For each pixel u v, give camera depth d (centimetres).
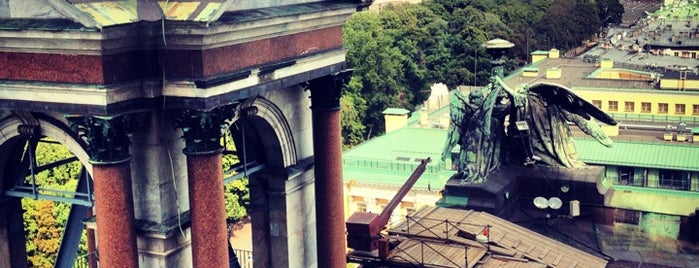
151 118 4675
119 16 4222
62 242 5744
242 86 4728
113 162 4481
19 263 5594
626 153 13875
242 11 4762
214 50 4509
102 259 4584
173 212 4869
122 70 4397
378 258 6456
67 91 4381
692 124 18638
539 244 6694
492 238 6619
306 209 5891
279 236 5775
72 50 4322
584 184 8425
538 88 8569
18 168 5394
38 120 4900
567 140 8744
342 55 5641
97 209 4550
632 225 8181
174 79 4478
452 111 8562
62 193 5488
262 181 5734
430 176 15300
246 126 5559
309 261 5962
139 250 4859
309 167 5828
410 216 7162
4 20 4438
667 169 13400
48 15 4372
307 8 5184
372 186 15712
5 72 4534
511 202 8394
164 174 4788
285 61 5056
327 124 5641
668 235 7994
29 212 12638
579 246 7781
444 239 6594
